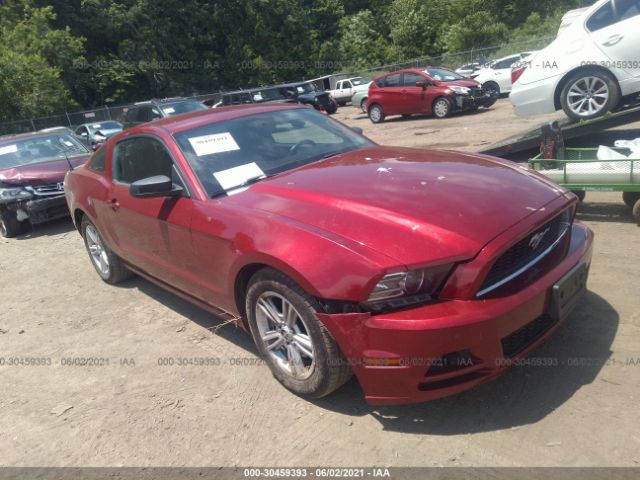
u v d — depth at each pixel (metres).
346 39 46.09
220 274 3.28
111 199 4.39
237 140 3.86
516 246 2.61
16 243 7.66
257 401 3.10
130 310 4.65
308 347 2.87
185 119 4.12
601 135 8.05
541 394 2.80
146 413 3.12
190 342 3.92
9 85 27.84
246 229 2.99
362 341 2.49
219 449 2.74
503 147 6.85
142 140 4.11
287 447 2.68
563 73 7.39
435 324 2.36
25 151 8.61
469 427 2.64
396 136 13.62
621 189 4.81
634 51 6.80
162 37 41.75
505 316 2.44
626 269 4.06
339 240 2.62
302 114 4.45
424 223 2.60
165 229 3.69
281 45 46.41
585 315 3.47
